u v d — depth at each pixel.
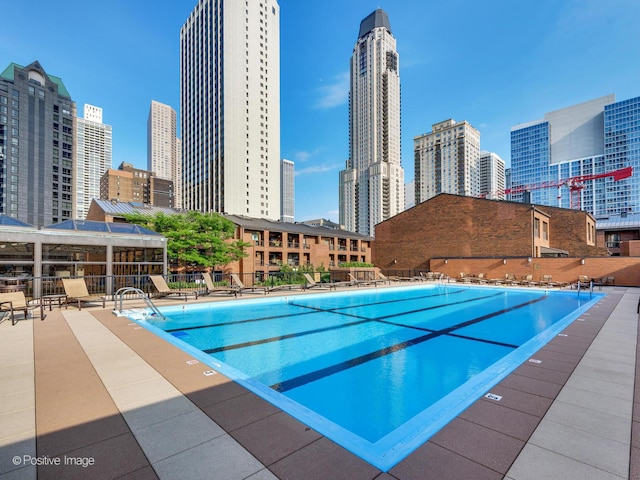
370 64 171.38
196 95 113.94
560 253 33.84
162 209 33.94
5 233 12.78
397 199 160.38
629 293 18.45
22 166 92.38
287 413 3.68
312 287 21.30
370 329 10.14
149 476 2.54
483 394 4.25
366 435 4.00
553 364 5.53
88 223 16.25
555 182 129.00
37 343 6.79
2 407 3.78
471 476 2.56
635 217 56.88
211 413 3.66
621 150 129.25
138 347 6.49
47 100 98.31
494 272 28.89
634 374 5.02
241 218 39.47
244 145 104.12
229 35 102.12
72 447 2.95
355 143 177.50
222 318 11.72
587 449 2.95
